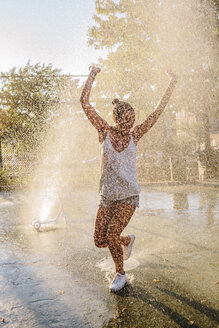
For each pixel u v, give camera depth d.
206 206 6.36
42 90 15.16
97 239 2.55
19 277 2.88
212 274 2.80
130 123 2.43
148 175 12.21
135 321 2.07
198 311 2.17
